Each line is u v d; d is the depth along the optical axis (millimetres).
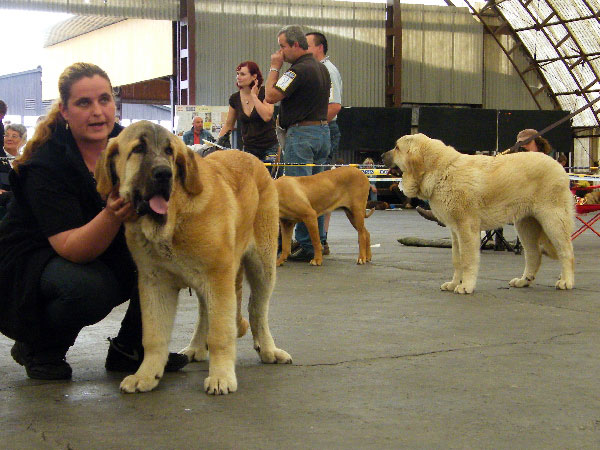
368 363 4148
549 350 4480
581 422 3117
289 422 3100
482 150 25766
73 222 3629
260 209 4039
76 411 3238
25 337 3707
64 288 3555
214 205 3387
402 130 25438
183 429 3002
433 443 2854
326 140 9305
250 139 9789
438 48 29484
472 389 3619
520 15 29188
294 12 27297
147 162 3148
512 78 30469
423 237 13180
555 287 7180
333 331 5039
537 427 3049
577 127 29844
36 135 3732
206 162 3604
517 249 10406
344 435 2939
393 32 28453
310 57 9102
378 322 5371
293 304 6137
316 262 8969
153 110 47875
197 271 3451
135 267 3832
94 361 4207
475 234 6871
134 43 30734
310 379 3797
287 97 8914
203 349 4246
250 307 4184
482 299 6461
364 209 9281
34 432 2959
